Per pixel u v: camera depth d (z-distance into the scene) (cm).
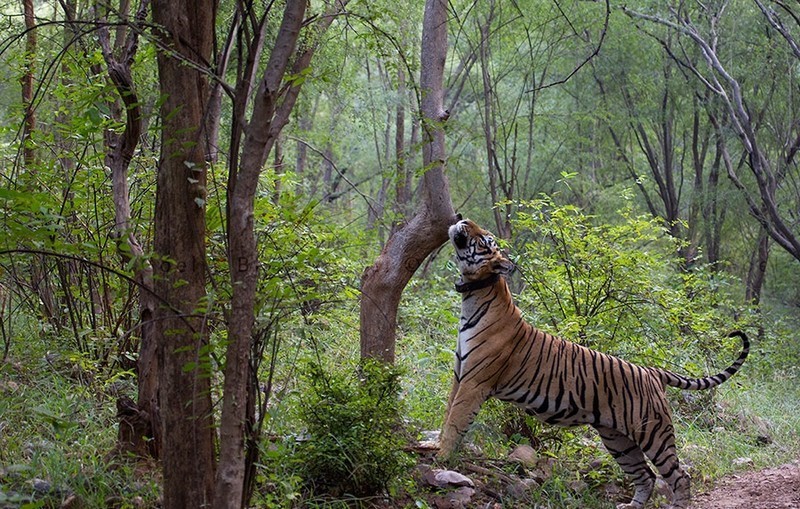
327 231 633
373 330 700
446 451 636
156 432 534
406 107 1538
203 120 420
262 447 452
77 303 686
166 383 420
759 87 1705
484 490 629
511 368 646
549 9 1540
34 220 502
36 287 671
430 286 1362
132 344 656
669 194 1883
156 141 729
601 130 1980
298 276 556
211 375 417
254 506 498
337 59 1026
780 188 1833
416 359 918
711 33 1596
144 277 521
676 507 645
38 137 687
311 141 1653
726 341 1005
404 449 646
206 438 425
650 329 843
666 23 1538
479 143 1767
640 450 660
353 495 558
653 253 920
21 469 459
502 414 724
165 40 414
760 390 1111
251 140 390
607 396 643
